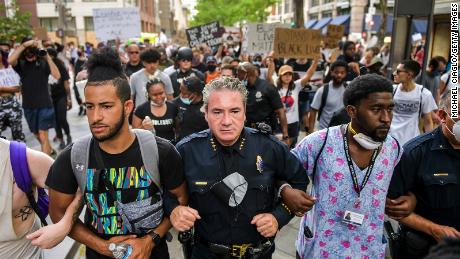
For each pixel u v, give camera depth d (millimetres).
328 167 1994
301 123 7359
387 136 2004
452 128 1879
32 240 1707
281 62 9641
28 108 5867
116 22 9242
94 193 1777
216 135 1843
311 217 2123
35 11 34625
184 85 4016
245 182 1873
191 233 2006
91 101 1647
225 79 1852
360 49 15898
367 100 1802
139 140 1795
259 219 1818
